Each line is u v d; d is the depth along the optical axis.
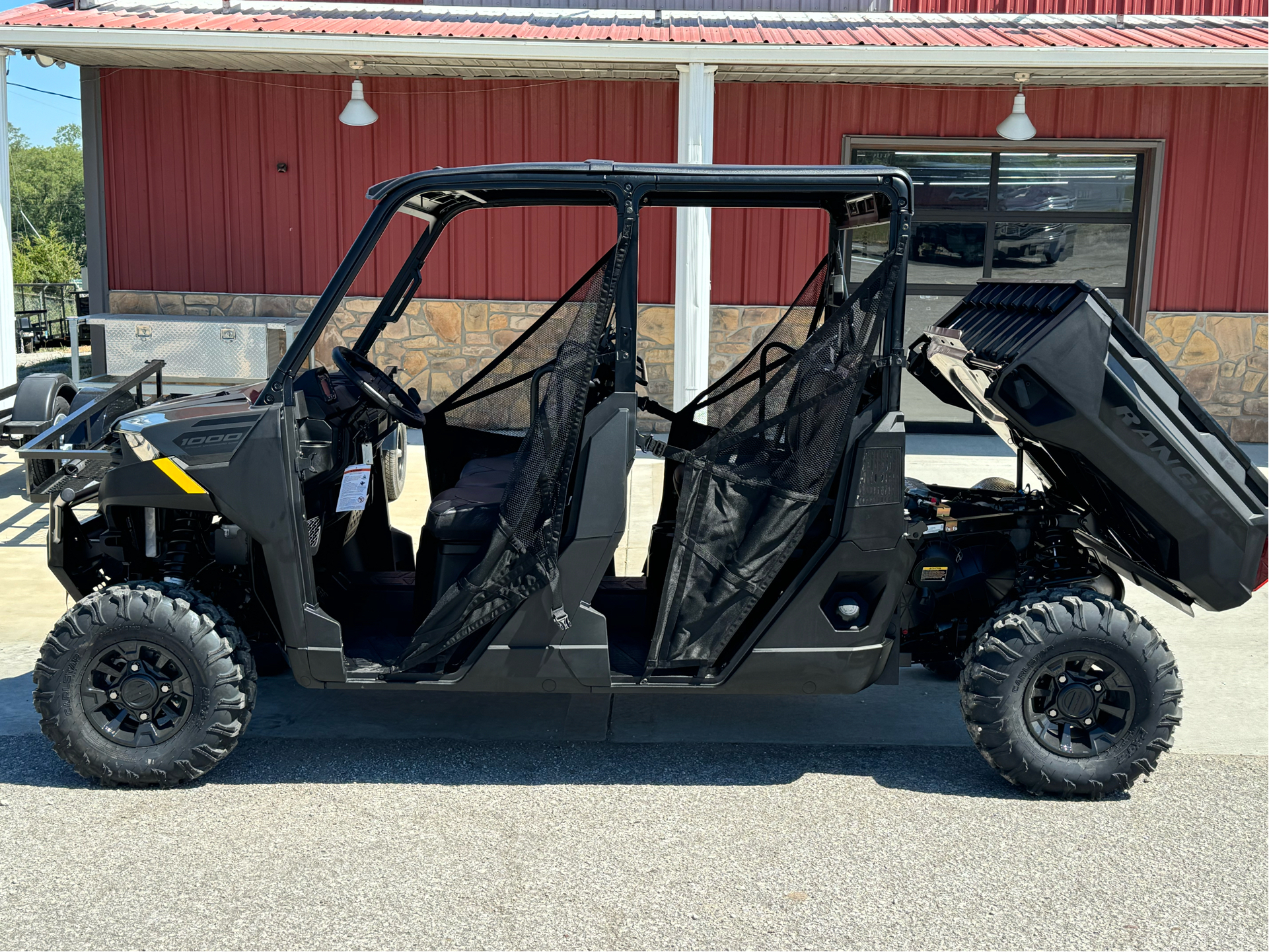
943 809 3.36
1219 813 3.35
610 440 3.28
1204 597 3.42
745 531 3.34
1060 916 2.79
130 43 7.35
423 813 3.29
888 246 3.23
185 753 3.35
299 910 2.77
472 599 3.33
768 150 9.23
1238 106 9.05
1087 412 3.20
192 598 3.39
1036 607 3.40
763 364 4.10
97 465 3.67
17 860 2.99
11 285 7.68
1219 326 9.34
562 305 4.12
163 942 2.62
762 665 3.39
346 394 3.94
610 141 9.29
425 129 9.33
